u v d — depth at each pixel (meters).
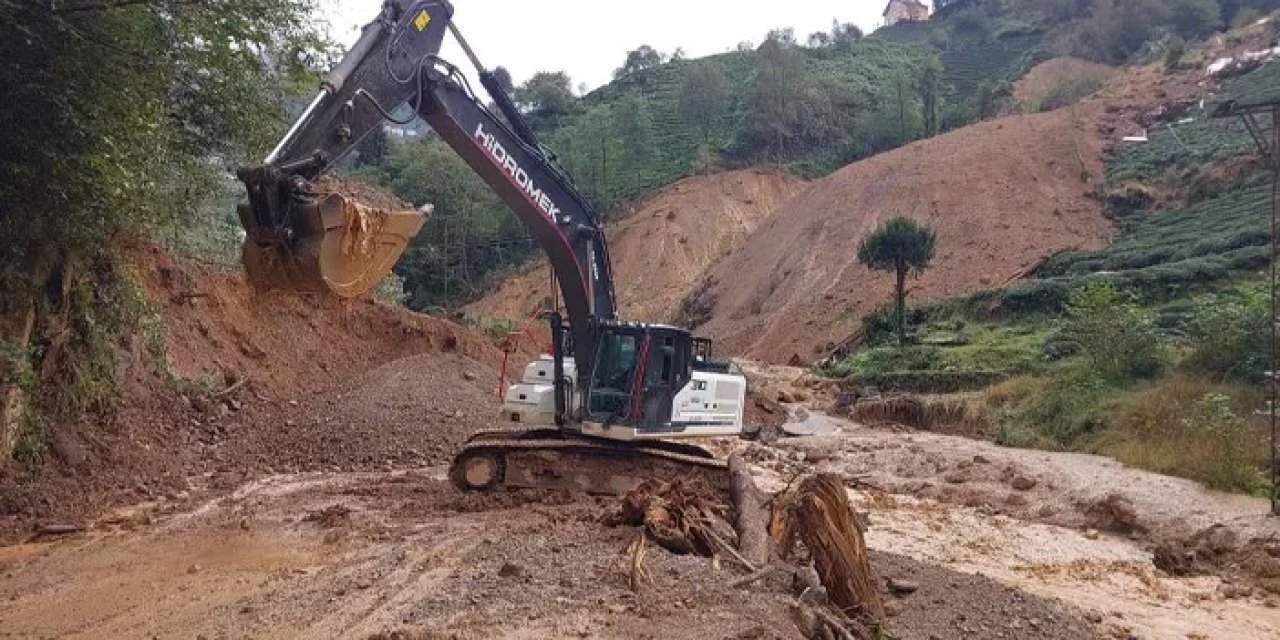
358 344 23.72
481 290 67.44
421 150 74.25
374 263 9.17
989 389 26.17
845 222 55.34
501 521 11.03
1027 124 60.47
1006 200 51.22
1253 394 19.36
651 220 72.31
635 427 12.85
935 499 17.00
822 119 87.00
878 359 33.38
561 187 12.68
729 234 71.56
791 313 49.38
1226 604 10.73
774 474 18.20
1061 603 9.78
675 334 13.25
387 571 8.67
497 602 7.38
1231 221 38.06
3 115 9.96
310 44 12.49
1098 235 45.53
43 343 12.77
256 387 19.06
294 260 8.62
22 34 9.77
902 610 8.45
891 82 96.62
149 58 10.88
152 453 14.52
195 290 20.22
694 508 10.01
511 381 23.70
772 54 86.31
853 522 8.20
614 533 9.73
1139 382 22.81
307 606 7.68
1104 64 84.50
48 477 12.30
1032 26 105.62
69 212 11.25
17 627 7.45
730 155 84.19
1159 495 15.43
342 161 9.86
